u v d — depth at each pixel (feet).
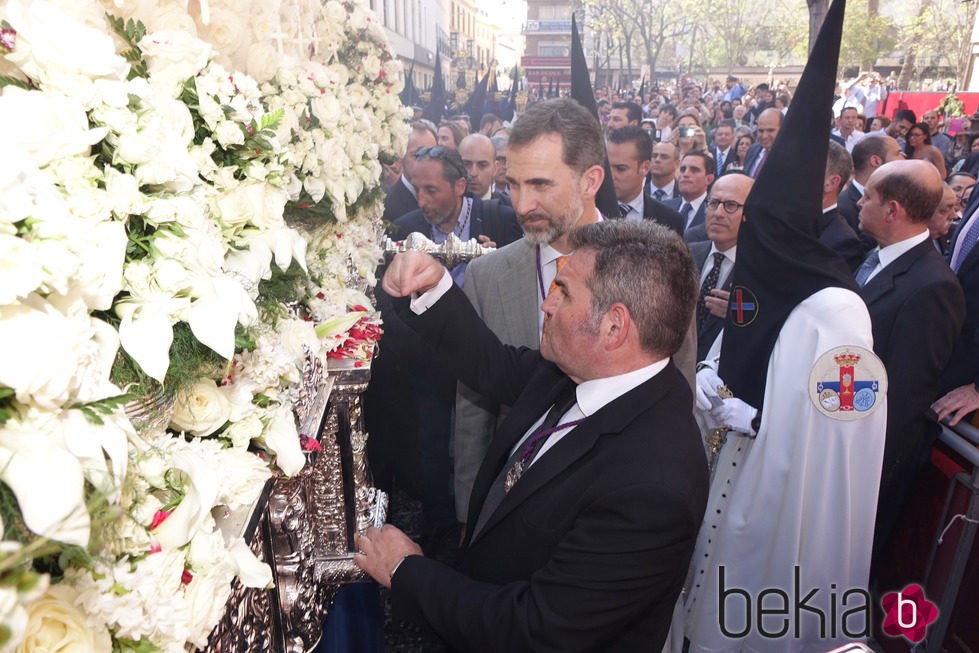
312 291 4.82
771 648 6.94
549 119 5.19
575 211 5.40
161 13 3.13
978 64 47.70
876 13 49.96
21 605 1.49
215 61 3.66
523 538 4.14
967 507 6.80
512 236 11.20
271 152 3.18
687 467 3.80
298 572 4.22
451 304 5.41
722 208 8.52
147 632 2.01
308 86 4.33
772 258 6.40
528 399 4.96
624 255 3.97
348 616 5.69
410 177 12.07
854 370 6.09
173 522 2.28
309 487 4.73
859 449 6.31
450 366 5.60
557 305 4.21
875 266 8.03
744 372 6.73
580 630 3.58
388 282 5.34
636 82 61.26
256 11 4.08
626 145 10.69
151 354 2.19
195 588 2.36
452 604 3.99
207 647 2.77
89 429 1.85
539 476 4.11
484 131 25.79
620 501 3.64
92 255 1.91
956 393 7.37
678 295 3.97
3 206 1.68
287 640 4.17
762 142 20.65
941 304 7.01
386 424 8.84
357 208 6.17
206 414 2.81
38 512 1.59
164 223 2.34
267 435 3.22
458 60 46.50
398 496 10.37
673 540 3.60
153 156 2.28
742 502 6.76
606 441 3.99
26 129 1.92
